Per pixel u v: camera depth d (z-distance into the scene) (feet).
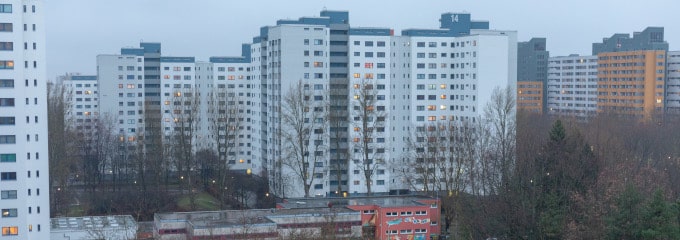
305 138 574.97
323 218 414.62
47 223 410.11
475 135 563.07
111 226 435.53
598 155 422.00
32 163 404.16
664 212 261.24
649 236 256.32
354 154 605.31
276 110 607.78
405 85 631.56
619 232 265.54
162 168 610.24
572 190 348.38
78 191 597.11
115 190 581.94
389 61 621.31
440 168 534.78
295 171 554.87
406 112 632.38
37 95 404.98
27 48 401.29
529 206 338.34
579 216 323.57
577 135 424.87
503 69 622.54
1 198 399.44
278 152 598.75
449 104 640.17
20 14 396.98
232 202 562.66
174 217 425.69
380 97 620.08
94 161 645.51
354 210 442.50
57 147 545.85
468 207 405.80
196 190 603.26
